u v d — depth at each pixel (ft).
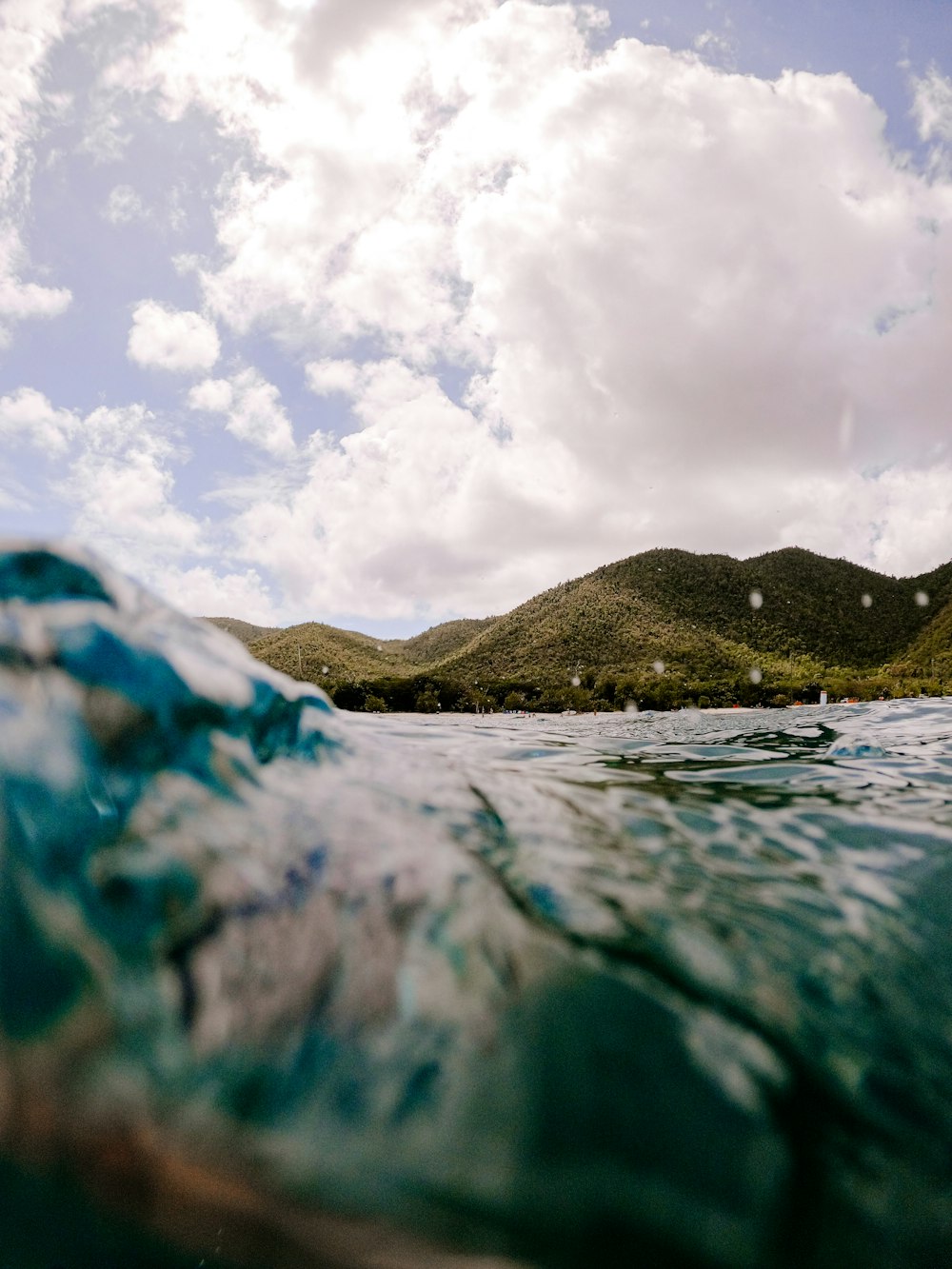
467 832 4.79
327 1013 2.92
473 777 6.68
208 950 2.94
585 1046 2.99
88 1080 2.42
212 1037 2.69
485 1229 2.35
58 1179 2.26
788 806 6.80
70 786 3.02
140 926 2.86
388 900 3.63
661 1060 2.98
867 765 9.73
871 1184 2.67
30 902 2.64
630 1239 2.37
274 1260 2.26
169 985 2.75
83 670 3.44
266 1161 2.42
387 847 4.13
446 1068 2.81
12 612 3.39
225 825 3.61
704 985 3.49
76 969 2.61
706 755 10.91
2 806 2.74
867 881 4.96
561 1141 2.60
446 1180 2.44
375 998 3.04
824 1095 2.98
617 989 3.36
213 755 4.02
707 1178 2.56
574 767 8.63
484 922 3.68
